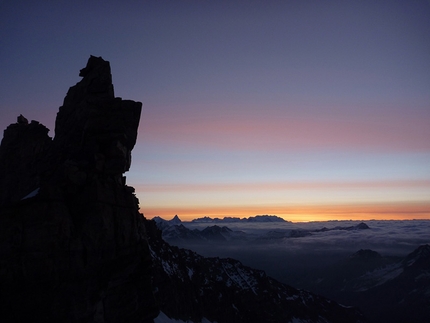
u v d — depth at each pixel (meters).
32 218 54.62
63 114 73.25
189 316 146.00
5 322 51.28
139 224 69.00
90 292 56.78
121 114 66.94
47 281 53.31
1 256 52.41
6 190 71.56
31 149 74.06
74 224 57.53
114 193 62.66
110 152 63.03
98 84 70.50
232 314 186.12
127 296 63.81
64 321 53.53
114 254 60.44
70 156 64.69
